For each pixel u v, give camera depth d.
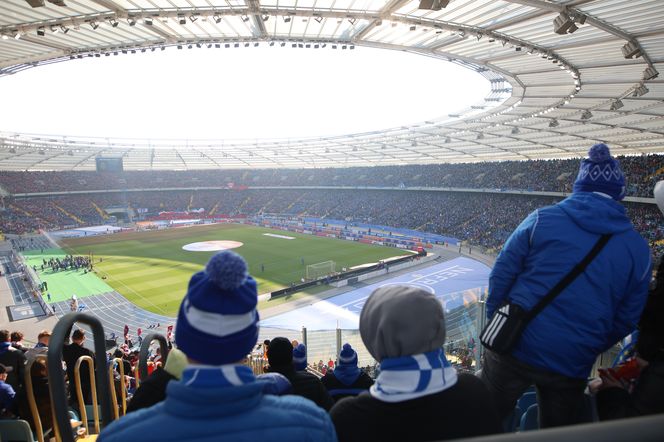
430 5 11.09
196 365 1.40
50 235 60.50
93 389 4.25
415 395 1.55
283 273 36.41
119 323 25.12
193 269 38.72
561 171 49.84
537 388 2.29
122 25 17.30
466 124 39.12
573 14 13.37
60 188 74.56
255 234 60.25
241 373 1.39
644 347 2.21
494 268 2.51
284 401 1.47
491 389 2.47
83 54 21.36
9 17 15.42
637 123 31.58
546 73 22.45
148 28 17.73
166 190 87.12
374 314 1.75
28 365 3.52
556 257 2.16
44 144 55.06
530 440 0.77
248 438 1.29
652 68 18.30
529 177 52.53
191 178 90.25
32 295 30.61
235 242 53.25
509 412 2.48
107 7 14.77
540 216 2.34
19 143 51.53
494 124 37.84
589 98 25.97
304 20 17.14
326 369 12.30
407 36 18.77
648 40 15.74
